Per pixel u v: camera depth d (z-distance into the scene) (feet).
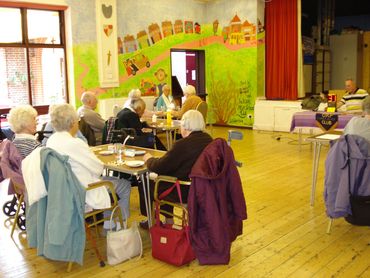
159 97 24.98
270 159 20.57
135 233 9.87
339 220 12.19
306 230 11.49
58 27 23.70
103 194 9.42
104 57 25.30
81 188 8.80
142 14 27.66
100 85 25.41
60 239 8.38
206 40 32.78
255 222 12.10
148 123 18.53
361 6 33.12
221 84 32.50
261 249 10.28
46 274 9.23
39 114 23.20
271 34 30.71
